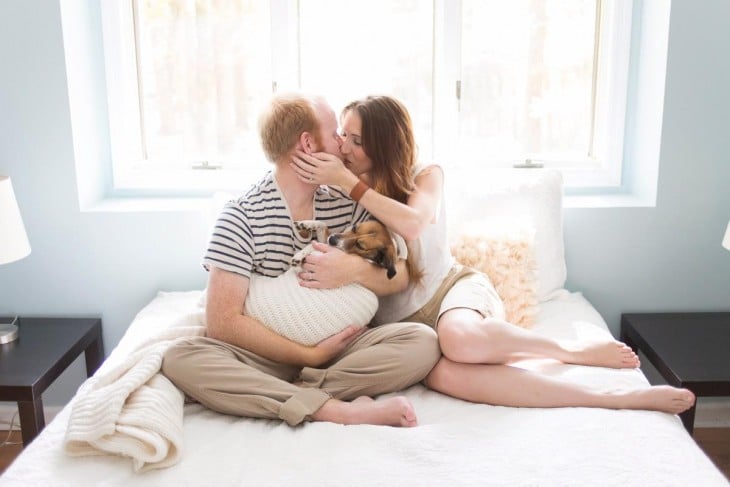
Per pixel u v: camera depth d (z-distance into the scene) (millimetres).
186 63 2602
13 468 1513
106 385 1732
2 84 2367
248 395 1699
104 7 2521
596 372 1896
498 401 1784
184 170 2688
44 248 2500
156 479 1463
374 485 1420
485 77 2613
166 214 2484
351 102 2055
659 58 2445
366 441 1576
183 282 2547
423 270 2070
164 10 2559
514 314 2180
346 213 2033
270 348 1816
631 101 2645
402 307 2082
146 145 2691
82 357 2588
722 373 2059
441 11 2539
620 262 2564
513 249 2205
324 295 1853
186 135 2668
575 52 2609
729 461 2383
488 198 2422
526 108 2646
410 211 1940
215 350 1780
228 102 2635
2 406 2600
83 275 2527
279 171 1952
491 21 2568
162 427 1529
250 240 1880
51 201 2459
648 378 2635
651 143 2527
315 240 1968
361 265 1894
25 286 2527
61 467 1514
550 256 2424
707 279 2570
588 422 1650
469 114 2645
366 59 2605
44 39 2336
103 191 2664
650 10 2500
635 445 1553
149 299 2553
